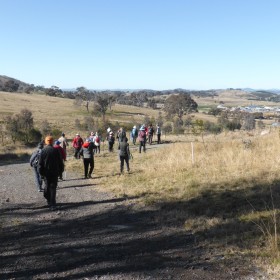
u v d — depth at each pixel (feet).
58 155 36.27
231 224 27.32
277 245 22.29
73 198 40.68
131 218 31.63
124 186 44.83
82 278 19.65
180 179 44.06
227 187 37.68
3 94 530.27
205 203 33.40
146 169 54.60
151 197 37.78
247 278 19.16
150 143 107.45
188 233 26.71
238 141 68.18
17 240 26.30
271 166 44.09
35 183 51.65
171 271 20.35
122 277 19.70
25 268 21.08
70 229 28.99
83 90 629.92
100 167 64.69
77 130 254.06
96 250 23.95
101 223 30.55
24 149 118.83
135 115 407.23
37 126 261.85
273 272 19.51
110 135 94.48
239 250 22.72
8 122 187.32
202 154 58.13
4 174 62.28
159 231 27.61
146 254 23.02
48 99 528.63
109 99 421.18
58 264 21.65
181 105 361.92
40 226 29.91
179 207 33.42
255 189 35.78
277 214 27.78
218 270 20.27
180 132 210.79
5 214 33.88
